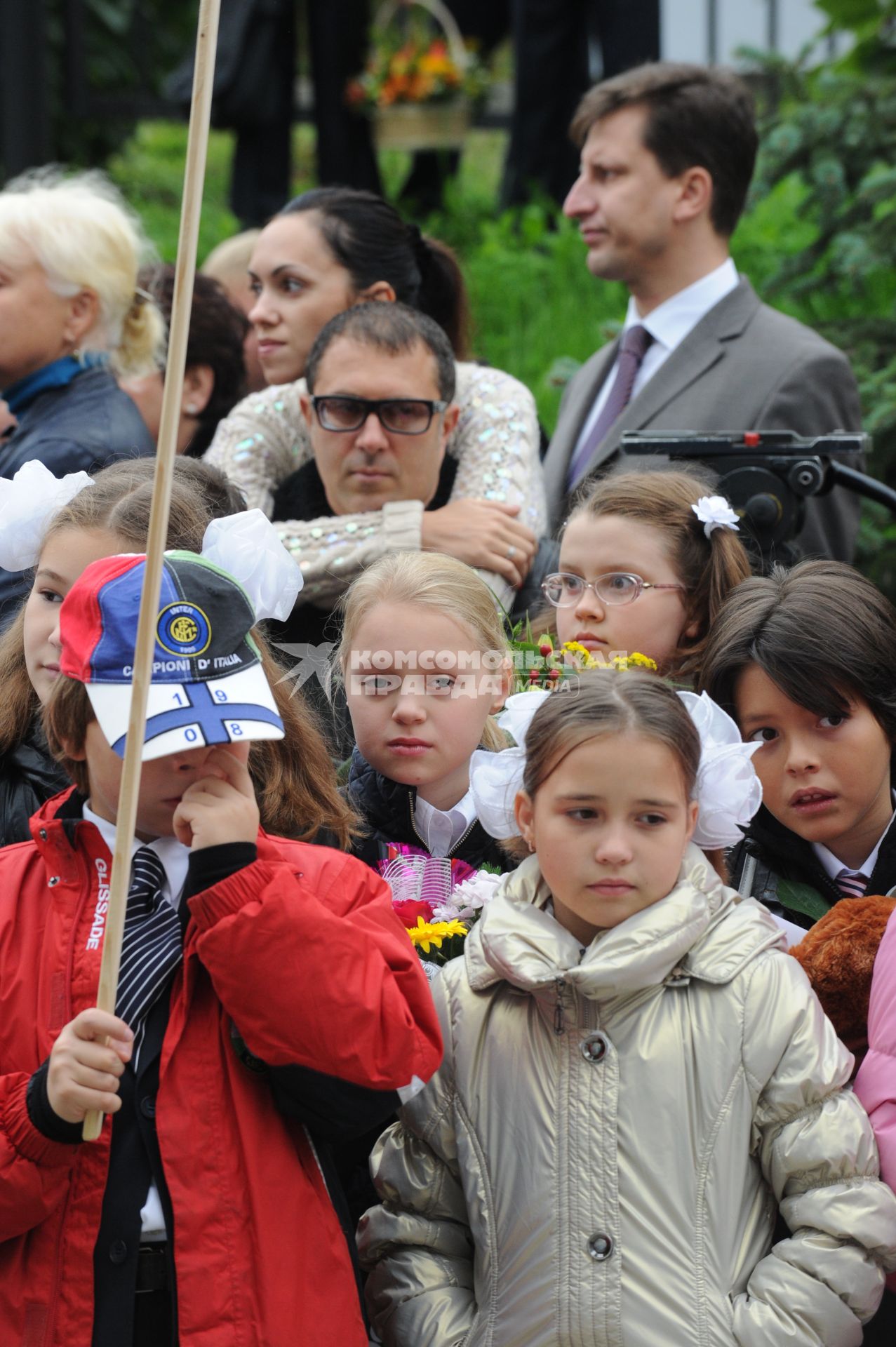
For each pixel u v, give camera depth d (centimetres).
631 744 424
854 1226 406
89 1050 371
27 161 1518
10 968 412
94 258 722
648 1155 415
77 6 1845
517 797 451
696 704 461
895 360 973
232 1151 394
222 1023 404
